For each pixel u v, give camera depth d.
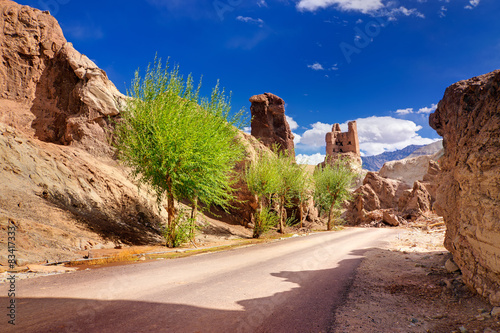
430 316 3.60
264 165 23.36
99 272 6.30
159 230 16.44
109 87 23.42
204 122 14.22
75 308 3.71
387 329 3.19
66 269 7.02
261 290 4.80
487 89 4.86
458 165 4.91
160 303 3.99
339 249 10.88
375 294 4.59
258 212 22.78
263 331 3.08
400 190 56.56
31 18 22.02
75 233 11.19
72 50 22.98
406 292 4.66
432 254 8.39
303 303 4.09
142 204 17.72
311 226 35.25
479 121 4.55
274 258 8.71
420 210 43.03
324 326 3.25
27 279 5.46
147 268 6.94
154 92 13.69
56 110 21.45
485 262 3.73
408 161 87.38
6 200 10.61
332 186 34.22
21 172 12.81
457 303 3.93
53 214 11.61
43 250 8.70
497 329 2.91
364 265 7.09
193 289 4.81
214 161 14.05
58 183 14.06
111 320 3.29
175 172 13.12
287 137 56.62
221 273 6.30
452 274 5.36
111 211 15.26
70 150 18.62
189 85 14.32
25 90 21.00
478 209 3.92
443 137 6.58
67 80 22.16
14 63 20.84
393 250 10.27
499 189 3.46
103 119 22.09
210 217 24.06
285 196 27.19
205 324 3.24
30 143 15.45
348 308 3.88
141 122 13.26
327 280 5.58
